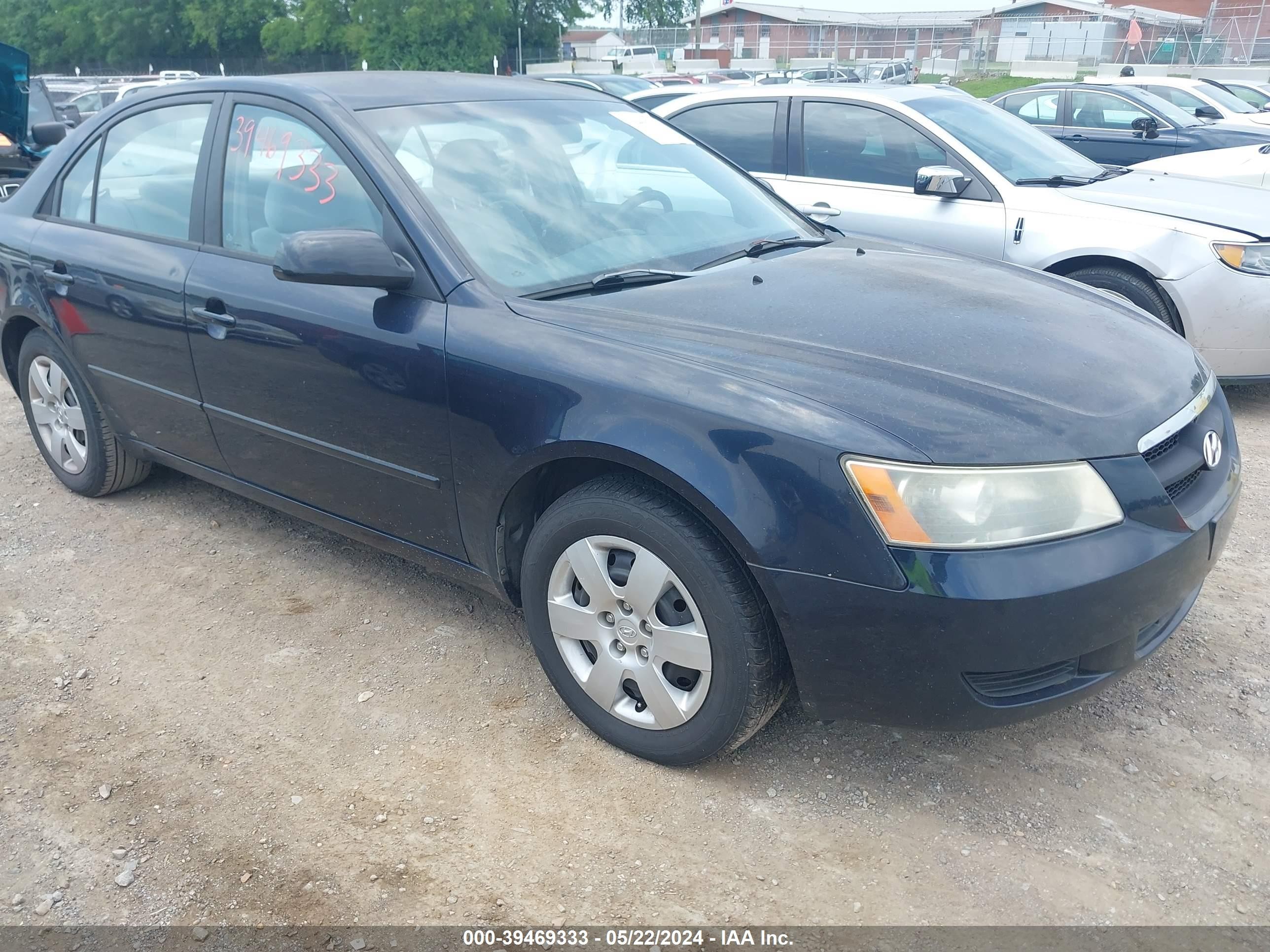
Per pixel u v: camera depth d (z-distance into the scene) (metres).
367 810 2.53
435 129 3.15
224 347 3.25
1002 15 58.91
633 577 2.48
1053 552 2.14
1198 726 2.78
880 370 2.37
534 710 2.91
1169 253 4.99
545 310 2.68
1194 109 11.75
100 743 2.80
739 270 3.03
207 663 3.16
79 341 3.84
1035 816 2.47
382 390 2.85
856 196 5.93
